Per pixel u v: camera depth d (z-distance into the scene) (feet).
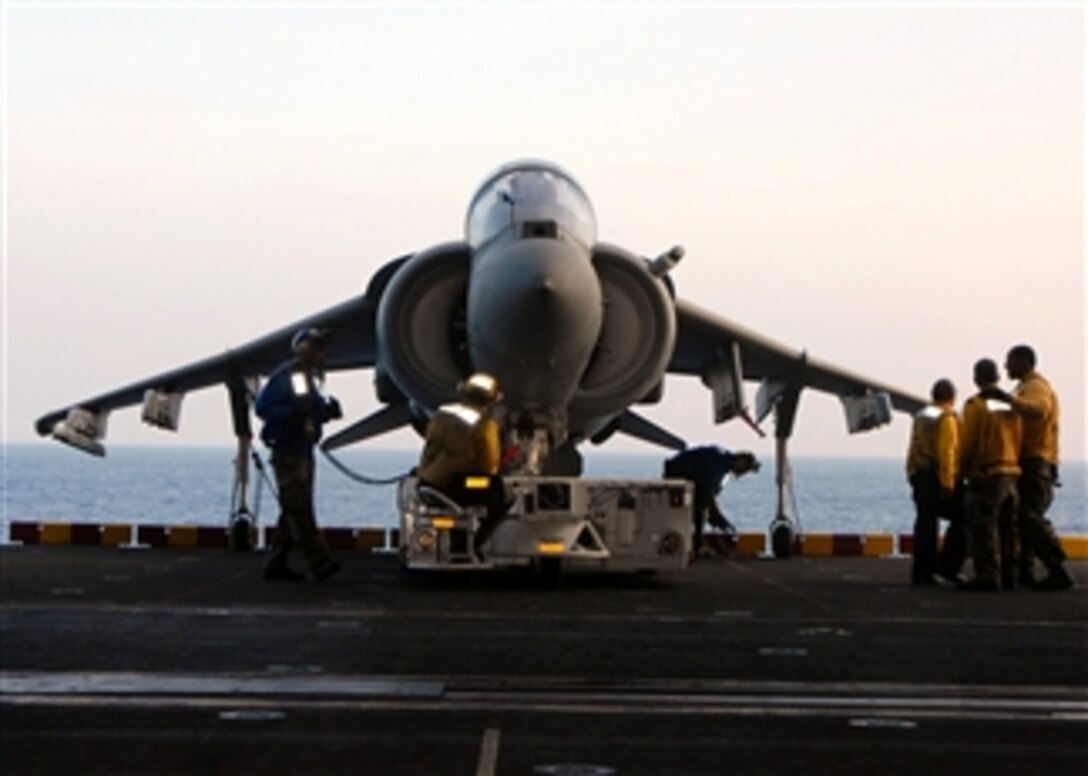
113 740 25.41
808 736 26.55
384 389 69.72
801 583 57.00
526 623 41.04
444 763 24.18
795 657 35.04
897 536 80.53
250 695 29.25
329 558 54.80
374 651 34.96
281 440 54.39
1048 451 56.34
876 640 38.32
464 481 50.39
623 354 61.52
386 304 61.00
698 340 74.79
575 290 54.85
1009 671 33.47
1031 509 56.08
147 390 77.20
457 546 52.01
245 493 76.54
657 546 53.31
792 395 78.69
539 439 58.70
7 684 30.04
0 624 39.06
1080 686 31.68
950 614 45.14
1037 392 56.08
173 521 261.24
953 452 57.11
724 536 80.28
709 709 28.73
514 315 54.60
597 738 26.16
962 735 26.76
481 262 57.62
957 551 59.00
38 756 24.27
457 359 61.31
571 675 32.09
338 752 24.80
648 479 53.52
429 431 51.19
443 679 31.27
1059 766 24.56
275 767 23.76
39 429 79.51
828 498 479.82
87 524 80.02
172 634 37.35
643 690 30.55
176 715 27.40
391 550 78.74
